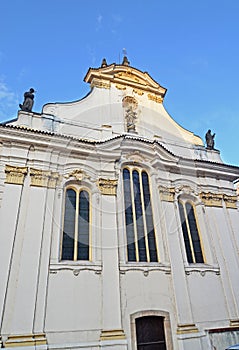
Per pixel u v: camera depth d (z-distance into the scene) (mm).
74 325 13992
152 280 16797
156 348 15281
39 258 14859
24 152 17641
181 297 16812
